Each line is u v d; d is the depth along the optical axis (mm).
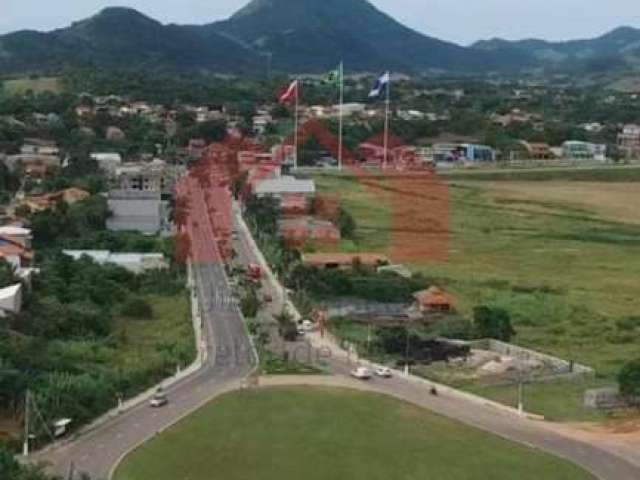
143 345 194375
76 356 175500
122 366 173125
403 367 185625
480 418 155500
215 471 129375
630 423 155000
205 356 189375
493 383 175750
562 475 131875
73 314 199000
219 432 143750
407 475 129875
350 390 167375
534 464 135375
